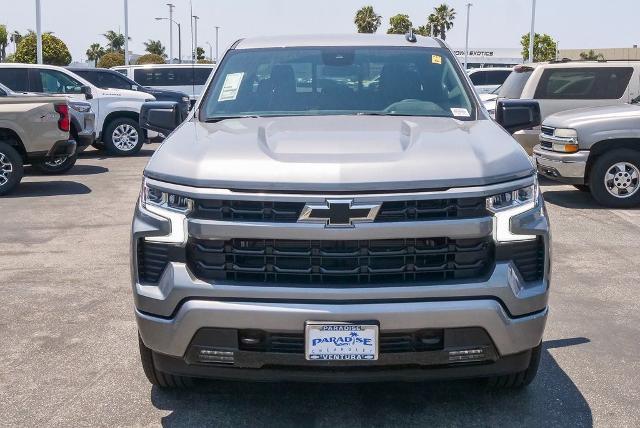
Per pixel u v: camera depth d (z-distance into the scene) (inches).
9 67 612.1
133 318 214.1
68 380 170.4
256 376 134.7
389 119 167.8
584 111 408.5
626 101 476.4
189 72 1061.1
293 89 183.2
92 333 201.8
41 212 383.9
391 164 130.6
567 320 212.2
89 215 375.2
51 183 486.6
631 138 383.2
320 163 130.3
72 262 280.2
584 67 480.1
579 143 388.2
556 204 403.2
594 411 153.9
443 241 130.3
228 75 189.5
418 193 128.2
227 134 151.5
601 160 388.2
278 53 195.8
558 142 396.2
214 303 129.9
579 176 390.6
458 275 131.1
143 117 188.5
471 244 131.3
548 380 169.3
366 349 128.4
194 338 132.1
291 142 142.9
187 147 144.6
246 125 161.8
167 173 136.6
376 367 131.7
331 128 154.9
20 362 181.3
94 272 265.4
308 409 155.2
